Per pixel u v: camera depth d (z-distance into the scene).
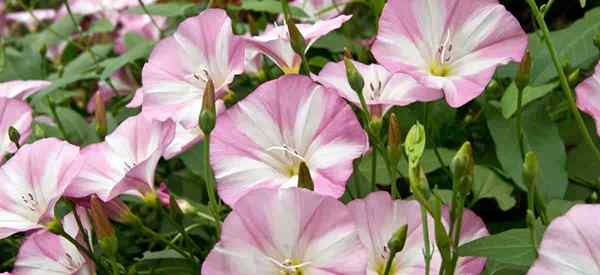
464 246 0.19
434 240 0.20
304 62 0.22
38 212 0.21
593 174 0.24
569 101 0.21
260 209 0.19
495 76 0.24
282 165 0.21
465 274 0.20
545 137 0.23
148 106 0.23
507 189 0.23
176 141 0.23
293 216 0.19
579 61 0.24
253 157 0.21
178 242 0.25
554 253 0.18
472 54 0.22
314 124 0.21
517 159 0.23
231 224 0.19
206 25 0.23
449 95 0.21
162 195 0.23
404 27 0.22
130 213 0.22
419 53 0.22
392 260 0.19
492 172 0.23
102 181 0.22
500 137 0.23
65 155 0.21
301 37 0.22
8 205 0.21
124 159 0.23
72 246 0.22
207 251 0.23
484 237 0.19
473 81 0.21
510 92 0.23
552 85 0.23
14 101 0.24
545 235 0.18
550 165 0.23
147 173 0.22
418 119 0.25
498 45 0.21
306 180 0.19
